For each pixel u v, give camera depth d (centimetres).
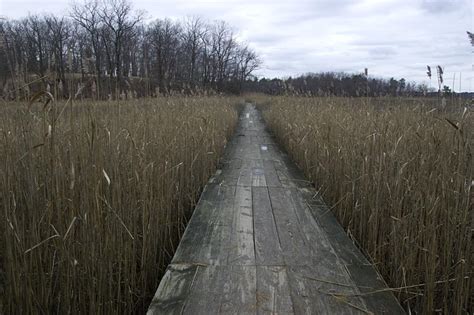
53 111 169
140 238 229
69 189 178
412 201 219
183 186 338
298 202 352
